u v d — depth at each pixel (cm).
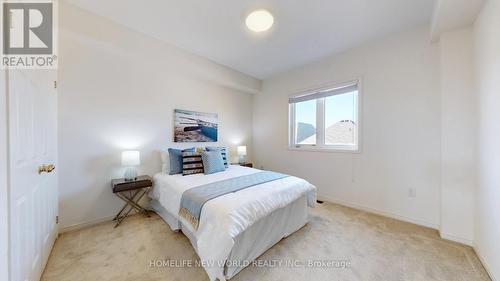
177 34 242
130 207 255
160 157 288
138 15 206
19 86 101
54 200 183
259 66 341
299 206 213
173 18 210
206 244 137
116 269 149
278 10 195
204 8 193
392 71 242
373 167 260
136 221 236
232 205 147
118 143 250
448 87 189
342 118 296
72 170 216
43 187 145
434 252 169
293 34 240
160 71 289
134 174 243
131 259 161
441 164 195
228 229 130
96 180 232
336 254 168
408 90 231
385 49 247
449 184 189
